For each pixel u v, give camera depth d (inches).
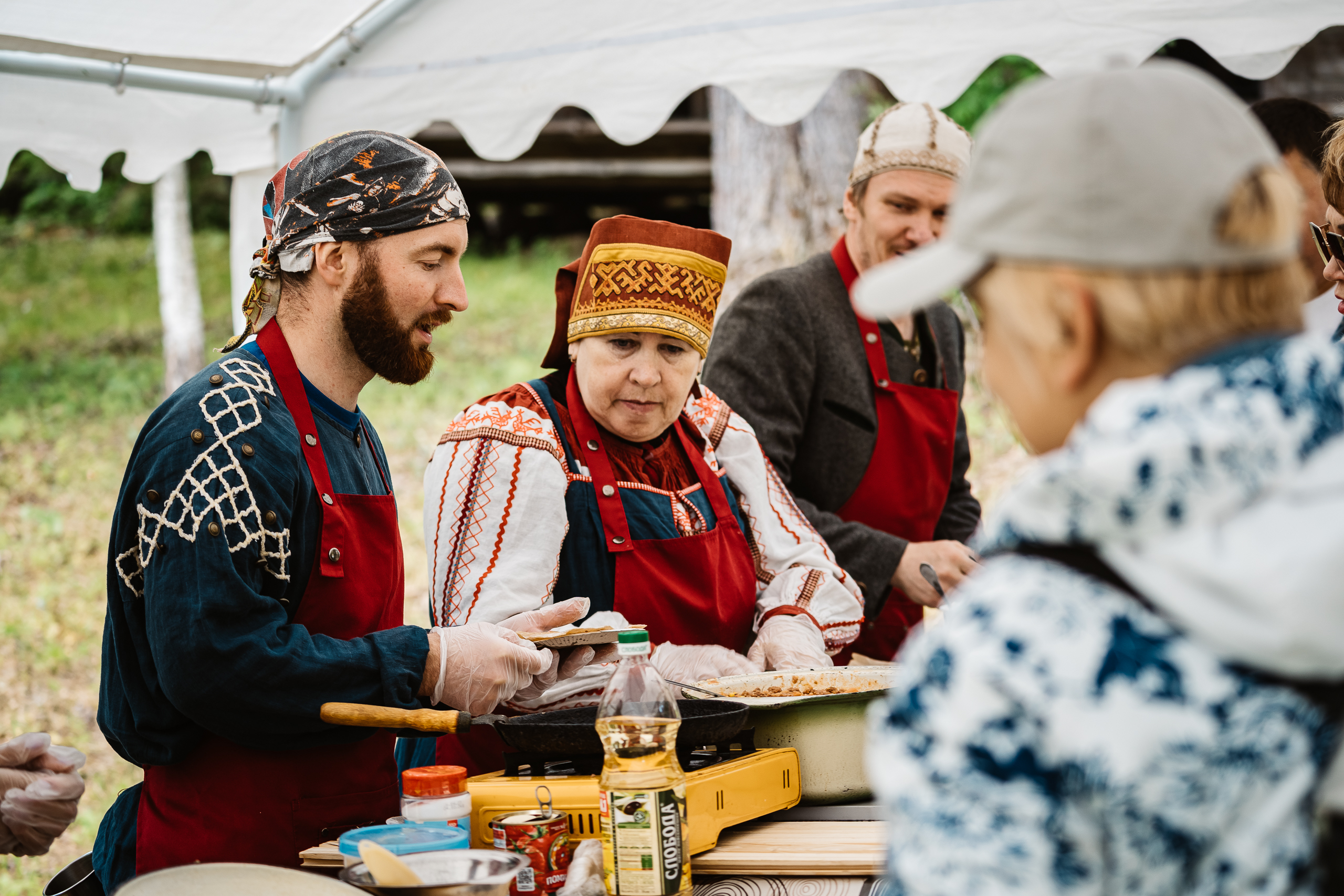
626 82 138.6
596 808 67.4
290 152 140.0
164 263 406.9
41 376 444.5
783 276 122.3
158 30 121.6
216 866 56.9
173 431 74.6
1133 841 32.5
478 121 140.2
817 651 94.7
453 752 91.2
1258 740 32.5
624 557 92.4
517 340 450.6
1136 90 34.6
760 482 105.7
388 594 83.5
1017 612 33.3
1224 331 34.7
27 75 120.8
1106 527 33.0
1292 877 34.1
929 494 124.3
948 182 117.3
